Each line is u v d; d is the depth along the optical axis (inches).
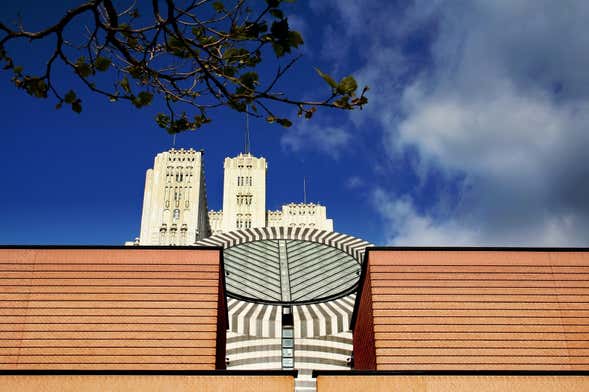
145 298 1053.8
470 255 1101.1
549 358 1018.7
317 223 6412.4
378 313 1051.9
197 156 5748.0
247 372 842.8
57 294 1044.5
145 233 5482.3
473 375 852.0
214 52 430.6
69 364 994.1
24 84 403.2
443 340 1031.0
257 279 2445.9
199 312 1047.6
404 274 1083.9
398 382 847.7
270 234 2815.0
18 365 987.3
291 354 2117.4
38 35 362.9
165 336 1026.1
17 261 1063.6
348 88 393.7
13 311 1025.5
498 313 1052.5
